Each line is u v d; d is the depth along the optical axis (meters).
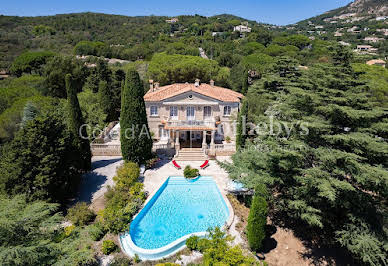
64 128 23.39
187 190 26.02
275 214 21.52
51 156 19.97
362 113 15.49
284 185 18.77
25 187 19.06
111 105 46.56
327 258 17.12
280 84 36.97
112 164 30.12
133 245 17.39
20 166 19.09
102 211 20.09
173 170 29.28
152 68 59.25
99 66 56.84
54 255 12.16
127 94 26.50
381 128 15.89
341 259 17.06
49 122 21.14
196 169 27.88
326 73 18.62
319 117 17.94
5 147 25.30
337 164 16.31
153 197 23.64
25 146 19.80
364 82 17.31
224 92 39.16
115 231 18.61
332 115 17.23
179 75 55.47
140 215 21.11
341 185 14.34
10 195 18.95
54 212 20.41
